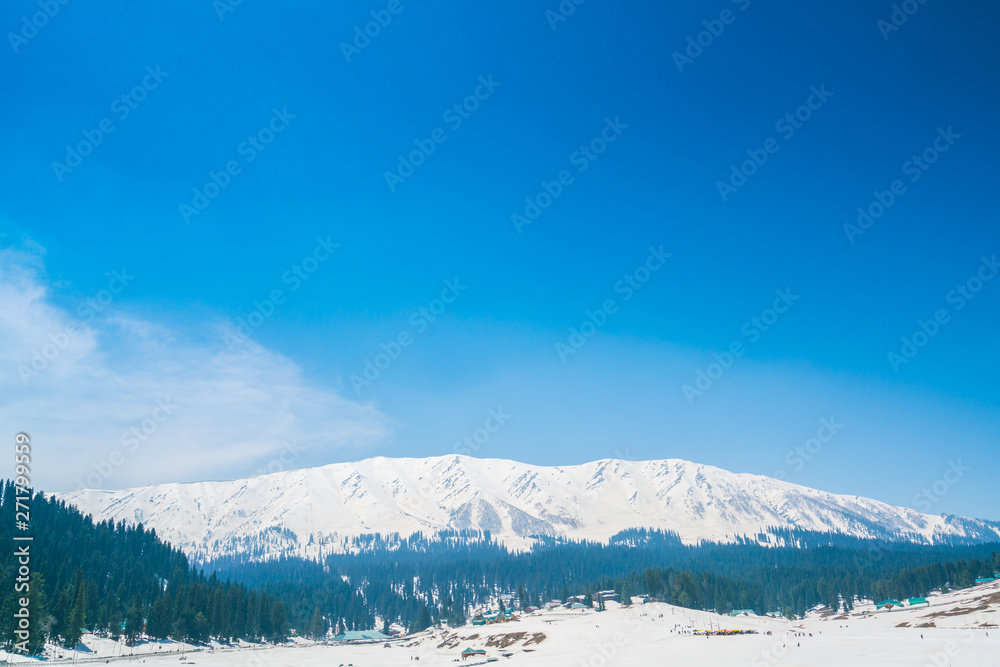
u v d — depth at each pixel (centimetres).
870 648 14062
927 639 14788
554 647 18788
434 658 19450
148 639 19662
